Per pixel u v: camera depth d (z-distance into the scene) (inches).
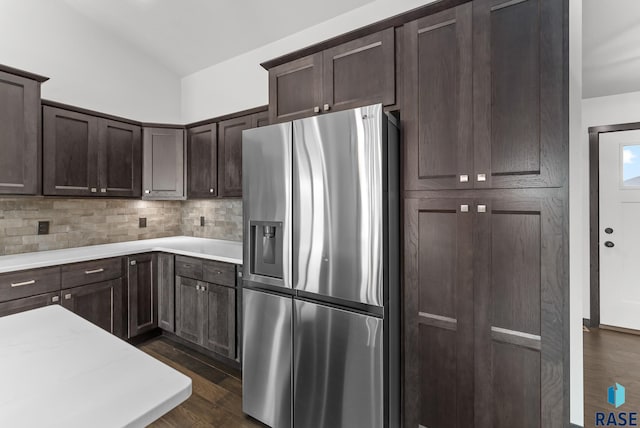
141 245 120.6
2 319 39.9
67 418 22.1
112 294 104.0
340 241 62.4
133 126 119.8
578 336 63.2
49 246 108.5
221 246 118.2
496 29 56.2
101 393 25.1
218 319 99.4
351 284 61.2
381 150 57.7
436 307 62.7
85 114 105.3
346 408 62.2
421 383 64.4
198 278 104.8
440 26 61.2
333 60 74.9
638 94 122.6
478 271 58.6
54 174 97.5
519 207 54.8
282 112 84.8
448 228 61.3
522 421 55.4
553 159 52.2
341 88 73.7
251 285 76.7
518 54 54.6
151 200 134.5
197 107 143.9
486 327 58.0
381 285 58.3
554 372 53.0
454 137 60.2
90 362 29.9
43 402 23.8
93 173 107.5
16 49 103.0
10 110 84.8
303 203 67.0
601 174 128.7
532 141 53.7
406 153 65.3
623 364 101.6
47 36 109.4
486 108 57.1
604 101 128.2
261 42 119.7
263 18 107.3
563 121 51.6
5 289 81.3
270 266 74.0
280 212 70.4
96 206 121.3
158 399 24.6
